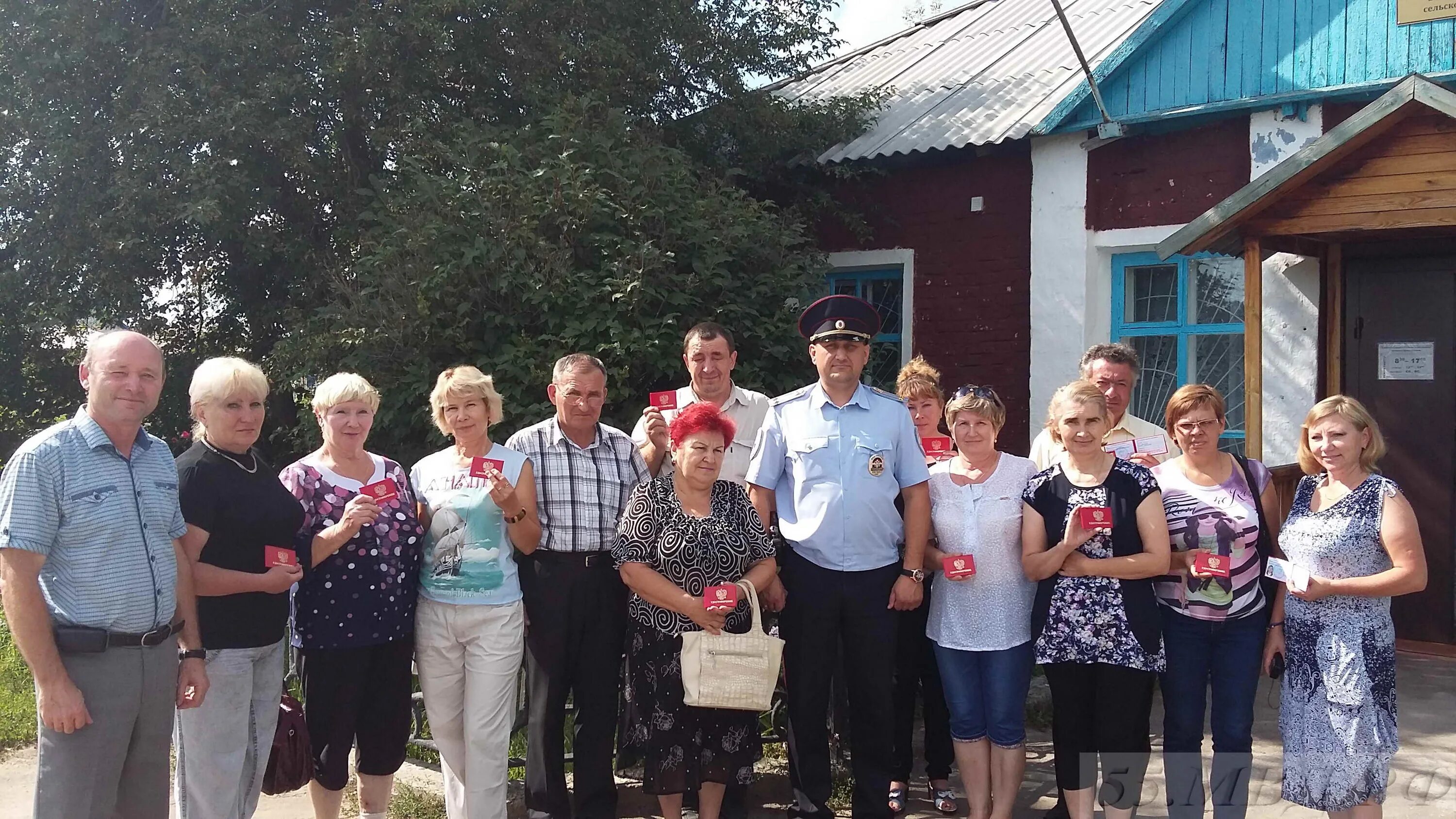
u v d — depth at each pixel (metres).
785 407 4.50
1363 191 5.84
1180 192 7.60
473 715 4.05
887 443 4.32
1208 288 7.61
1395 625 6.78
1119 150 7.87
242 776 3.66
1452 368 6.57
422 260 6.84
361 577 3.88
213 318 10.08
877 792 4.31
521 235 6.67
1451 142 5.57
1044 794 4.72
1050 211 8.11
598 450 4.41
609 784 4.32
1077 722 3.97
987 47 10.35
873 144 8.87
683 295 6.74
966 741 4.22
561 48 8.77
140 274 8.87
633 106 9.23
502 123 8.98
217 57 8.26
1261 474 4.12
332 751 3.92
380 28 8.41
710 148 9.49
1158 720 5.66
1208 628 3.95
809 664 4.29
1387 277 6.78
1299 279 7.06
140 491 3.28
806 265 7.97
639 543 4.05
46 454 3.12
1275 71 7.18
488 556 4.05
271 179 8.75
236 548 3.56
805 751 4.32
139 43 8.24
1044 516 4.05
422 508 4.14
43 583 3.15
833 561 4.26
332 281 8.10
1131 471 3.98
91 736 3.16
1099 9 10.24
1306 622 3.81
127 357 3.24
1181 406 4.09
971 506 4.25
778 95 10.73
